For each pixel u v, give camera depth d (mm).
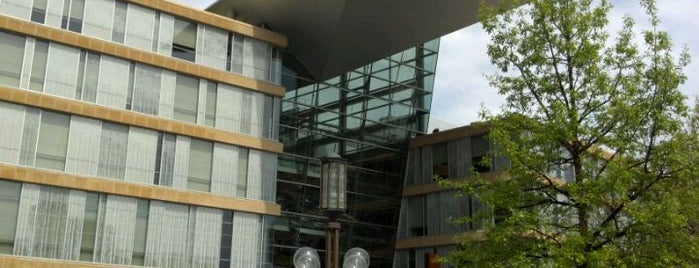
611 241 14727
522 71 16672
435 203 36969
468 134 36656
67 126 27375
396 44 34656
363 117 37312
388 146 38125
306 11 32312
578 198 14766
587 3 16594
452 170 36812
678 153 14578
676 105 15320
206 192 29891
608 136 15352
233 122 31281
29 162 26172
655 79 15398
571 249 14172
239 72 32000
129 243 27703
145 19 30031
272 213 31344
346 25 32375
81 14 28516
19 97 26250
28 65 26859
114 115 28219
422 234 37062
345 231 35438
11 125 26109
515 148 15672
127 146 28531
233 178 30766
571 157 15773
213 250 29516
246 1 33031
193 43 31078
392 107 38688
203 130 30266
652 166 15016
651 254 14352
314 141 34969
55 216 26359
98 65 28547
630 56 15805
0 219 25219
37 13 27453
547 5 16406
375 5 31016
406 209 38188
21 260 25156
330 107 36062
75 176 26875
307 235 33406
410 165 38812
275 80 32969
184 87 30562
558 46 16188
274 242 32062
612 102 15422
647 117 15234
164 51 30188
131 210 28078
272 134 32281
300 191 33844
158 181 28922
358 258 12227
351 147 36438
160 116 29500
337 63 35344
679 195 14648
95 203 27391
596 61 15781
